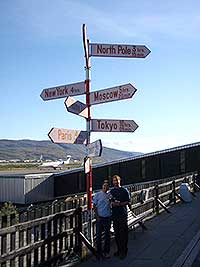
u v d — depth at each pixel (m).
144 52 9.91
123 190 10.08
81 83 9.91
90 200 9.93
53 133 8.82
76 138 9.52
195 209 19.03
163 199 19.70
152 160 46.62
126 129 9.68
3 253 7.17
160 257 9.99
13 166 129.38
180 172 45.56
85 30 9.77
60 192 49.56
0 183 49.62
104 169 48.25
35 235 8.25
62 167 112.06
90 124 9.86
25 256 7.86
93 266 9.12
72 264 9.23
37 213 8.39
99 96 9.77
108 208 9.96
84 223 10.26
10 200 48.78
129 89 9.45
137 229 13.88
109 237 9.98
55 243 8.97
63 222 9.34
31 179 48.31
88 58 9.84
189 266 9.21
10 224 7.43
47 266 8.62
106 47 9.87
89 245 9.77
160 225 14.65
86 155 9.84
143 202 15.48
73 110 9.21
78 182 48.84
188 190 21.92
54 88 10.22
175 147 46.09
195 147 45.28
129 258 9.89
